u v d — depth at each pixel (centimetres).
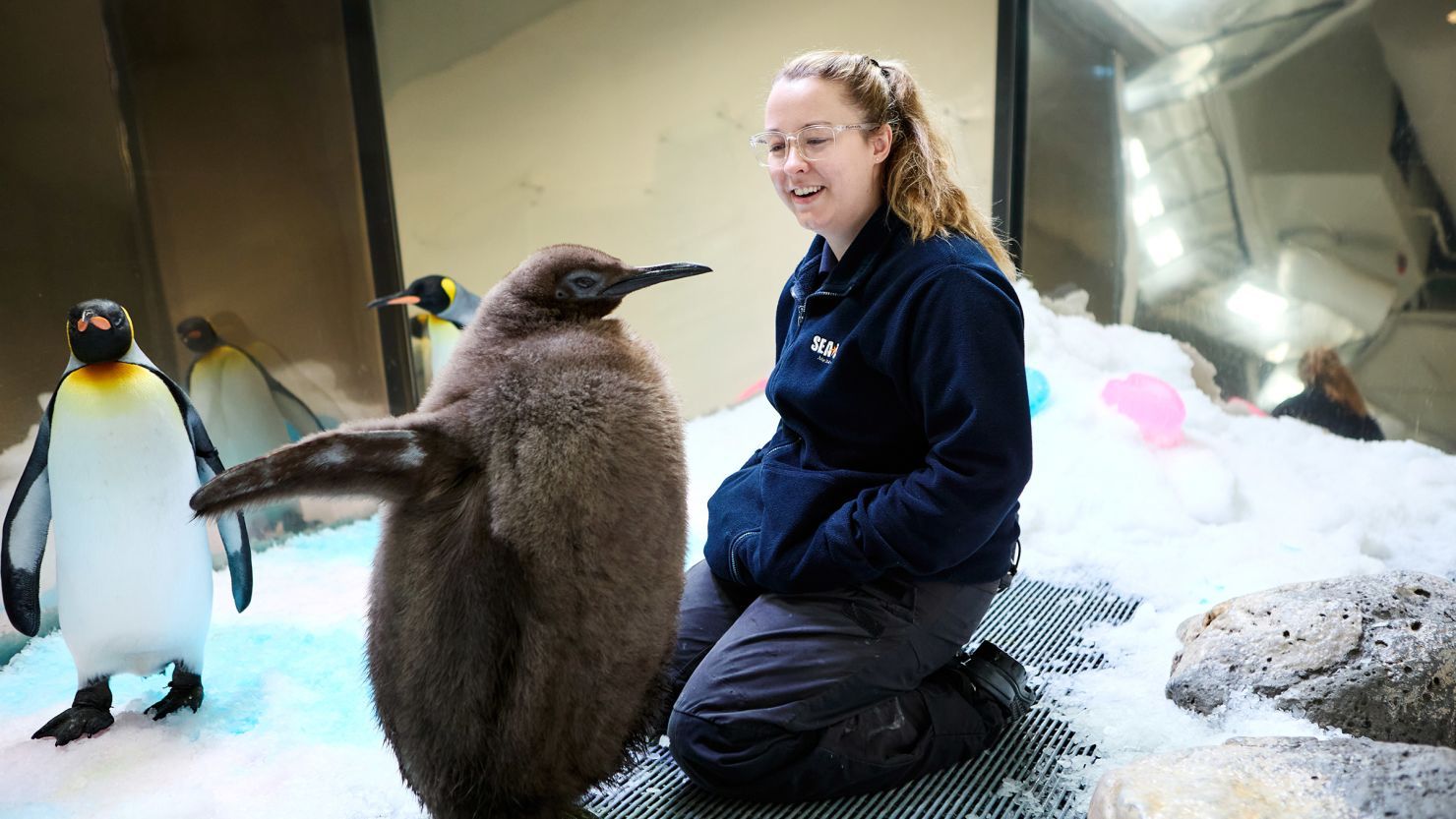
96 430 244
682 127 517
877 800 215
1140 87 478
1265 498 380
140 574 252
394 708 174
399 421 168
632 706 181
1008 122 511
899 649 217
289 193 432
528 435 160
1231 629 255
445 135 471
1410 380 445
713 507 255
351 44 435
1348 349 456
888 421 219
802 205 219
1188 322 492
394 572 168
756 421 491
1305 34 437
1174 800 174
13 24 339
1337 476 406
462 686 166
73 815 215
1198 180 475
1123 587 322
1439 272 431
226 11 396
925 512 198
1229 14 450
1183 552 342
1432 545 347
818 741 212
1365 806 167
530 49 476
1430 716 223
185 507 256
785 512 224
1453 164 418
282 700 269
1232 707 237
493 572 162
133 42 373
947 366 198
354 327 466
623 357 176
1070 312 521
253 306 430
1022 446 197
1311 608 247
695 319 547
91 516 247
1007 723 242
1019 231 523
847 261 221
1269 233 466
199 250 408
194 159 400
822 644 213
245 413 426
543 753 174
